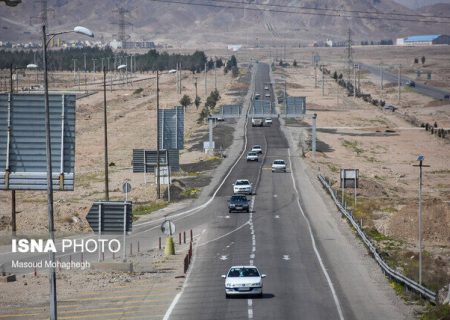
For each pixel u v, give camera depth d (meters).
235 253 121.75
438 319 80.94
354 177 176.25
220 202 177.50
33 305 89.25
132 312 85.25
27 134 101.06
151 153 197.75
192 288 97.38
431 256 124.69
